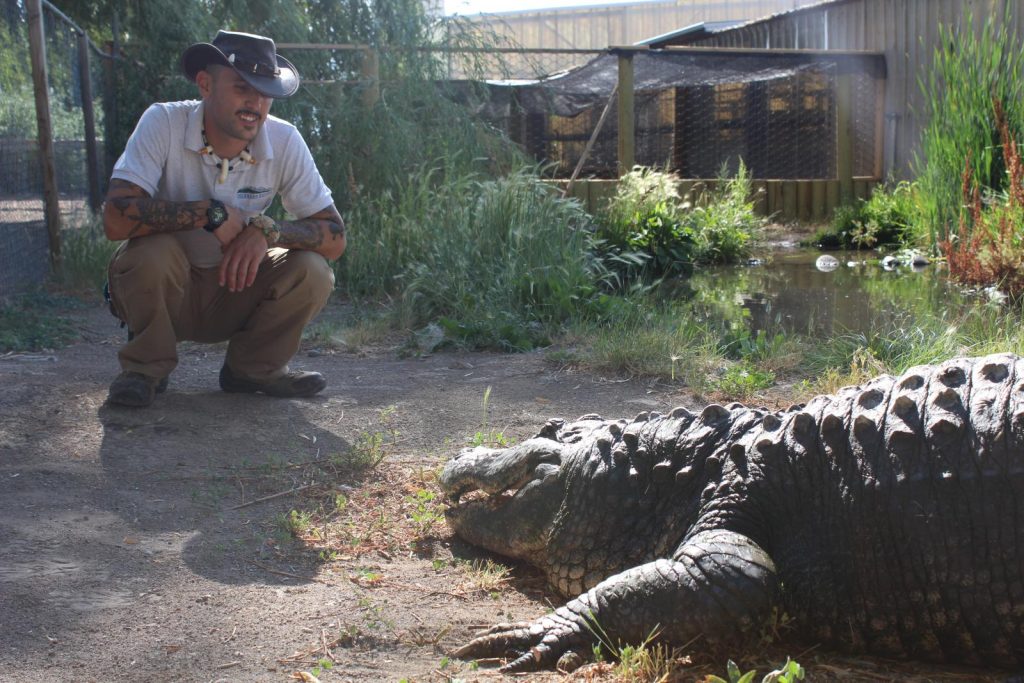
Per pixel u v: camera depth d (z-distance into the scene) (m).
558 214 9.66
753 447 3.06
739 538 2.87
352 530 3.92
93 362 6.58
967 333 6.86
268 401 5.62
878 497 2.79
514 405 5.73
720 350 6.91
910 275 11.33
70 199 10.56
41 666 2.80
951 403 2.81
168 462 4.57
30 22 9.23
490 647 2.95
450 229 9.29
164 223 4.94
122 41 14.51
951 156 12.16
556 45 29.33
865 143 16.78
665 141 21.11
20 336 7.12
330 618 3.15
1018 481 2.62
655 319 7.79
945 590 2.69
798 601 2.89
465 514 3.84
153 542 3.72
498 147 12.13
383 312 8.46
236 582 3.41
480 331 7.46
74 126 10.84
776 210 16.09
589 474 3.37
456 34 12.66
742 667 2.82
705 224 13.35
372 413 5.49
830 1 17.05
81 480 4.30
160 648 2.93
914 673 2.78
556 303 8.11
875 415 2.93
